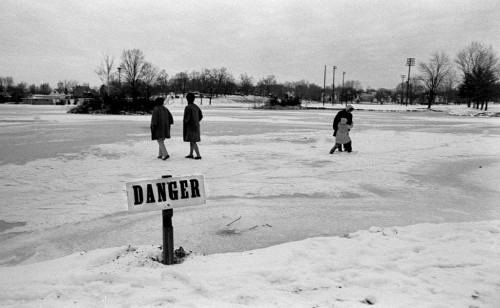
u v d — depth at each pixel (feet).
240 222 20.66
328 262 14.58
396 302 11.82
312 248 16.25
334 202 25.03
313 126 89.81
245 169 35.63
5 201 24.36
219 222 20.62
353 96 454.40
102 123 91.30
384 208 23.86
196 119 39.83
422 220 21.54
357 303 11.75
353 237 17.78
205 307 11.21
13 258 16.38
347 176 33.17
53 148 47.60
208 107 270.46
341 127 45.60
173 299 11.80
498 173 35.06
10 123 89.81
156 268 14.01
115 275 13.17
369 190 28.40
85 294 12.12
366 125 99.09
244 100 404.16
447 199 26.13
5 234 19.01
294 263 14.65
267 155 44.19
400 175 33.83
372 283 13.15
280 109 231.91
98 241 18.15
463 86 237.25
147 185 13.75
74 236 18.76
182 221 20.71
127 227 19.97
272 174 33.55
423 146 54.19
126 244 17.74
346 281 13.24
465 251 15.96
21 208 22.99
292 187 28.86
